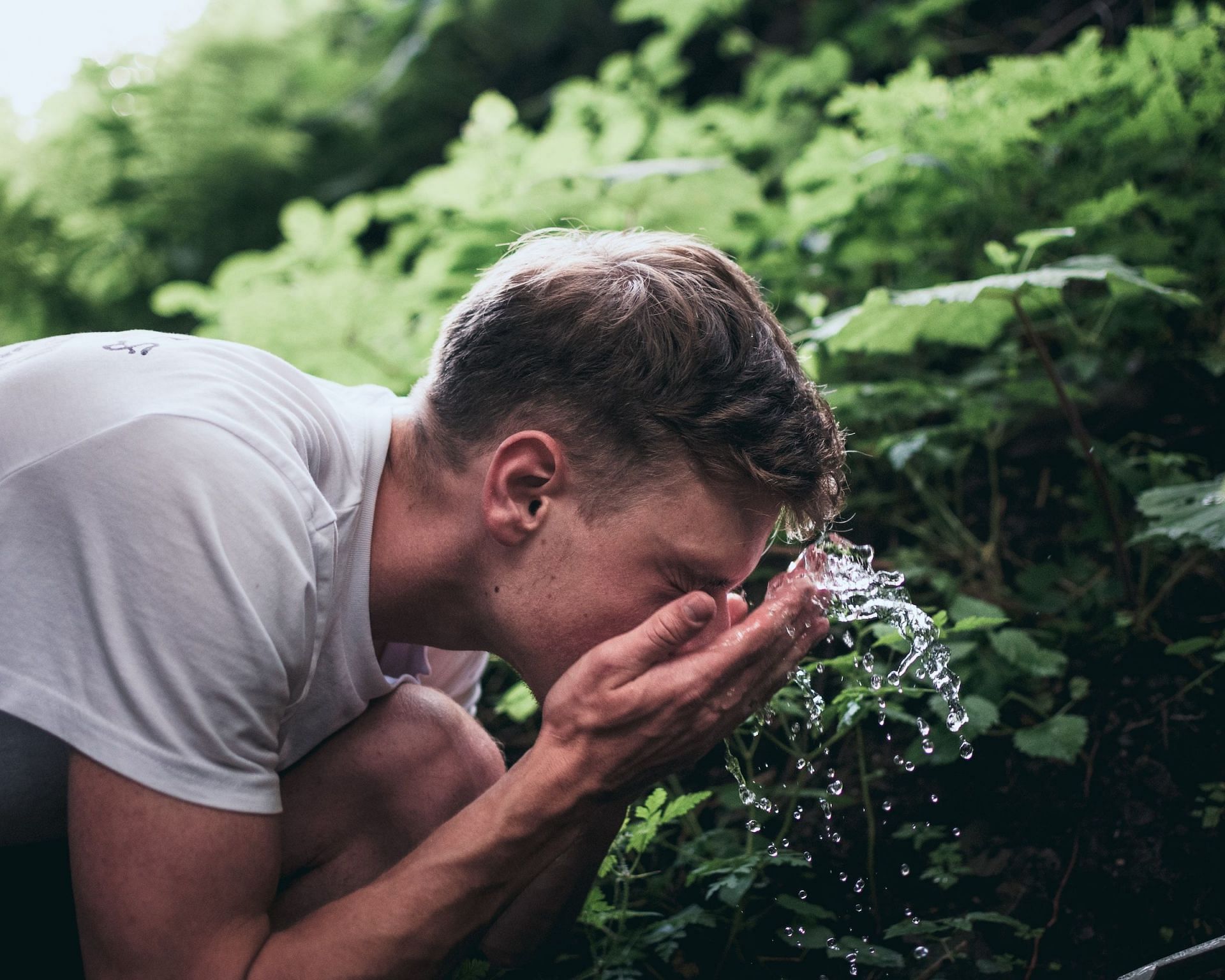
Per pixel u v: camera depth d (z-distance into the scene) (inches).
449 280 93.6
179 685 37.1
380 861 47.8
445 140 171.0
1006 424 84.0
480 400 42.7
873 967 54.8
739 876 55.2
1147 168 89.5
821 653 68.6
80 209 156.0
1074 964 53.4
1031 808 60.6
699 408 40.3
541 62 177.0
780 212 99.3
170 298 96.8
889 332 69.8
